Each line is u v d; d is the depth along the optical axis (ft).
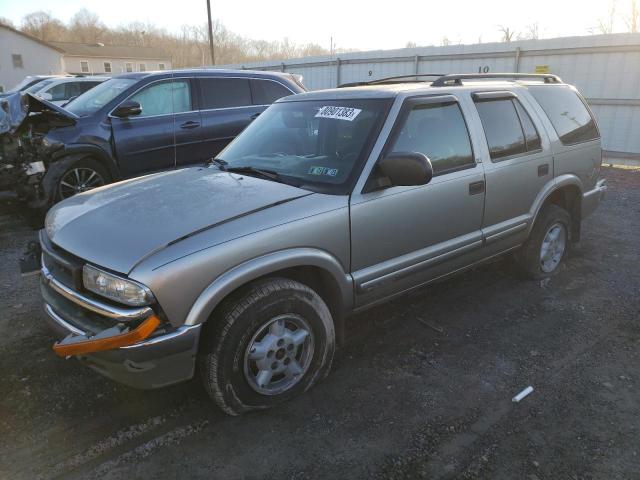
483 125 12.90
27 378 10.61
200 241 8.30
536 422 9.17
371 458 8.32
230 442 8.72
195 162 23.63
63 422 9.25
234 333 8.55
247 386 9.00
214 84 23.97
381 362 11.18
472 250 12.74
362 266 10.43
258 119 13.78
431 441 8.71
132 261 7.95
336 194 9.97
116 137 21.31
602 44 37.52
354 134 10.94
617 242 19.51
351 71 58.44
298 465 8.19
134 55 229.66
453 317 13.29
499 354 11.50
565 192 16.06
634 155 37.58
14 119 18.95
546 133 14.61
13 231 21.24
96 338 7.72
